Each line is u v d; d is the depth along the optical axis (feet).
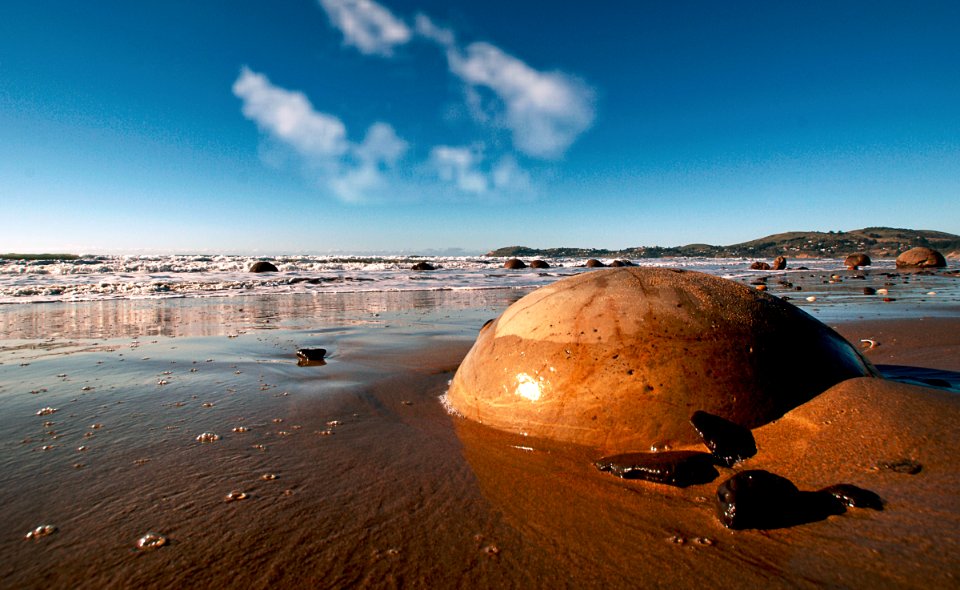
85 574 5.63
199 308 34.47
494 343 11.02
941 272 83.05
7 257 104.37
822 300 37.76
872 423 7.88
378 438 10.08
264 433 10.28
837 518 6.44
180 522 6.75
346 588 5.52
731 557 5.99
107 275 59.47
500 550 6.27
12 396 12.68
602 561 6.02
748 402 8.45
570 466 8.55
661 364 8.81
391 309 35.09
